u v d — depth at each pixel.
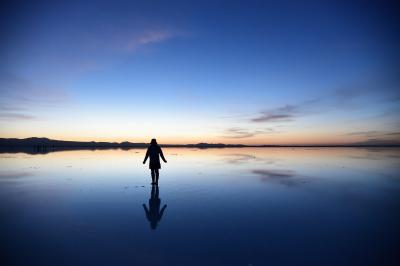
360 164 17.34
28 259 3.46
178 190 8.23
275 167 15.41
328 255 3.62
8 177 10.63
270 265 3.34
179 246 3.93
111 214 5.59
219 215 5.55
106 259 3.48
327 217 5.42
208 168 14.76
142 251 3.74
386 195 7.57
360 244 4.01
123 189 8.34
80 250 3.76
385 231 4.58
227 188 8.58
